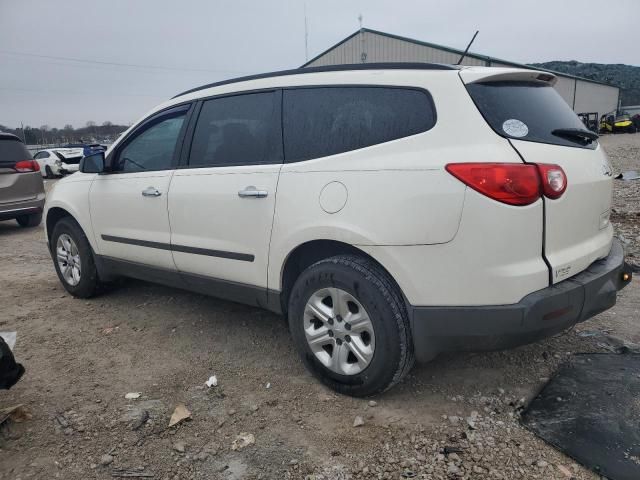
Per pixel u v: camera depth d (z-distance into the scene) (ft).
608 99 196.75
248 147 11.44
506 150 8.33
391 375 9.32
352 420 9.38
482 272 8.32
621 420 8.80
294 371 11.27
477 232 8.25
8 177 29.48
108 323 14.40
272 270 10.74
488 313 8.41
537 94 9.81
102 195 14.61
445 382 10.47
